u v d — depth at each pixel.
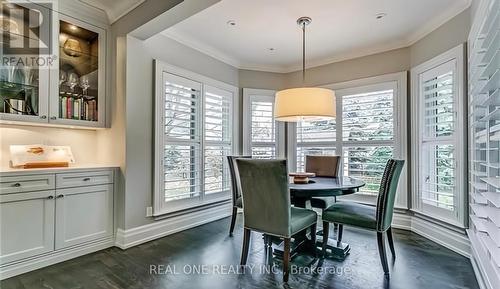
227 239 3.00
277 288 1.96
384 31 3.21
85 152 2.97
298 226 2.20
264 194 2.14
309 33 3.28
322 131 4.17
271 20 2.96
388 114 3.58
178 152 3.31
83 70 2.78
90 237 2.56
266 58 4.16
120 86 2.80
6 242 2.06
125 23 2.74
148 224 2.95
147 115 2.97
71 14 2.60
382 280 2.07
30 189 2.18
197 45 3.57
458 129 2.63
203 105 3.68
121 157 2.77
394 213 3.47
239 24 3.06
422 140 3.18
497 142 1.79
